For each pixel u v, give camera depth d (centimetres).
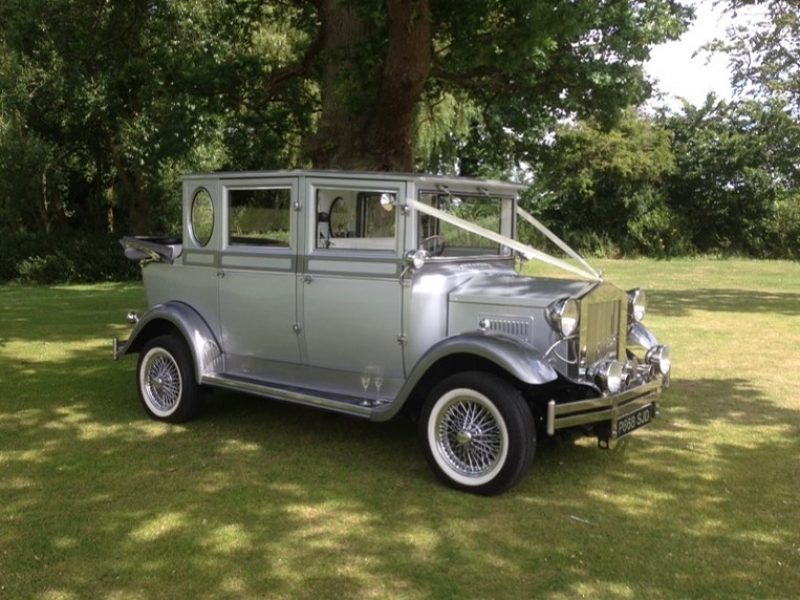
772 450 565
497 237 523
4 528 425
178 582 367
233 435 597
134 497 471
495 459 470
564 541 412
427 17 852
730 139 3058
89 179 2345
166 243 664
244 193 584
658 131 3083
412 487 489
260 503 462
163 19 1287
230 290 597
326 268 540
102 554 395
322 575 374
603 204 3134
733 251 3114
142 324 635
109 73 1364
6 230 2362
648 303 1443
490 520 439
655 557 394
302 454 552
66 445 573
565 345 485
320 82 1148
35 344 1015
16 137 2000
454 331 519
